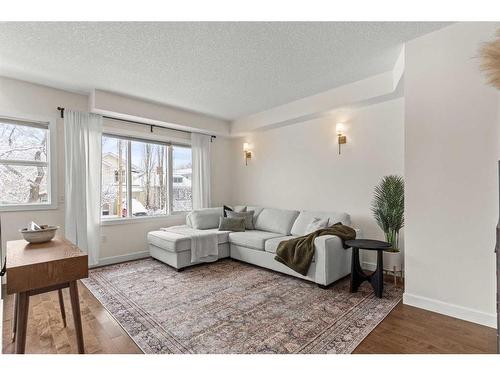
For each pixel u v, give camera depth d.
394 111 3.36
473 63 2.09
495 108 2.00
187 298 2.64
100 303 2.54
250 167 5.35
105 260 3.89
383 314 2.26
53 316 2.29
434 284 2.28
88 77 3.18
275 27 2.20
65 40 2.38
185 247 3.58
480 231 2.06
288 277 3.26
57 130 3.53
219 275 3.36
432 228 2.28
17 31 2.24
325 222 3.53
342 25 2.18
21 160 3.33
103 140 4.07
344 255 3.12
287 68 2.97
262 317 2.24
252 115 4.82
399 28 2.23
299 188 4.46
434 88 2.27
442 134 2.23
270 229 4.25
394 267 2.97
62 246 1.82
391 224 3.05
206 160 5.19
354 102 3.43
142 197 4.49
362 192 3.68
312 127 4.26
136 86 3.47
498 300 1.61
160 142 4.66
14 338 1.91
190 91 3.65
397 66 2.80
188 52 2.60
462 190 2.14
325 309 2.37
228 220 4.32
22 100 3.29
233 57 2.71
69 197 3.53
